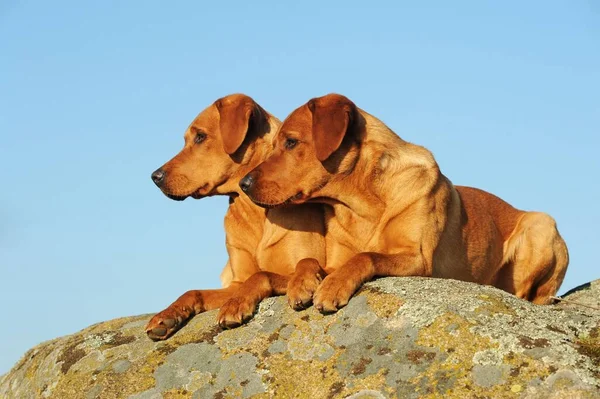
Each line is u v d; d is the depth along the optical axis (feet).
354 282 26.99
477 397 22.21
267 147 34.22
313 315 26.78
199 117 35.22
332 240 32.42
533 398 21.80
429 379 23.04
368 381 23.76
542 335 23.41
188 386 26.13
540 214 36.76
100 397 26.71
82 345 29.19
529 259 36.06
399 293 26.13
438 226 31.14
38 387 28.89
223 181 34.65
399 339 24.45
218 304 30.66
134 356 27.96
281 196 30.78
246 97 33.94
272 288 28.99
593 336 23.59
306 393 24.50
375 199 31.09
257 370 25.75
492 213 36.32
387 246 30.86
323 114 30.09
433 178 31.24
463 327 23.95
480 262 34.17
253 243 34.45
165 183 34.78
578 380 21.84
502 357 22.90
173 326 28.63
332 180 30.86
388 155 30.86
